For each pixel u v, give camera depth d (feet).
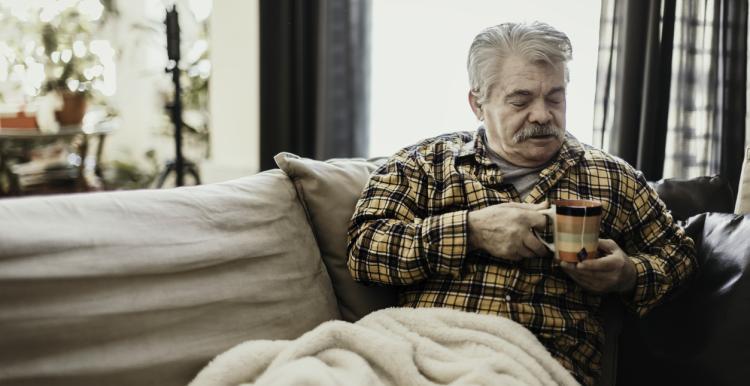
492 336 4.13
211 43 13.28
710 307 4.55
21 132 12.00
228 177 13.42
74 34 15.70
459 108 11.01
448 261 4.52
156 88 16.49
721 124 8.82
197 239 4.13
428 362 3.94
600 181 4.87
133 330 3.71
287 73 11.46
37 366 3.36
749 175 5.30
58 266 3.52
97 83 15.96
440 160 5.13
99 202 3.92
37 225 3.57
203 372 3.75
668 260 4.74
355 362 3.71
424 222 4.66
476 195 4.86
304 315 4.53
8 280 3.34
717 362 4.33
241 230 4.40
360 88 11.36
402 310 4.41
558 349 4.55
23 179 13.17
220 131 13.43
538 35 4.73
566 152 4.96
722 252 4.71
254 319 4.24
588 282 4.41
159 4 15.85
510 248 4.39
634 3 8.83
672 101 9.02
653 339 4.84
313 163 5.09
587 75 9.85
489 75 4.85
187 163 12.62
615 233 4.86
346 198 5.09
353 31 11.26
